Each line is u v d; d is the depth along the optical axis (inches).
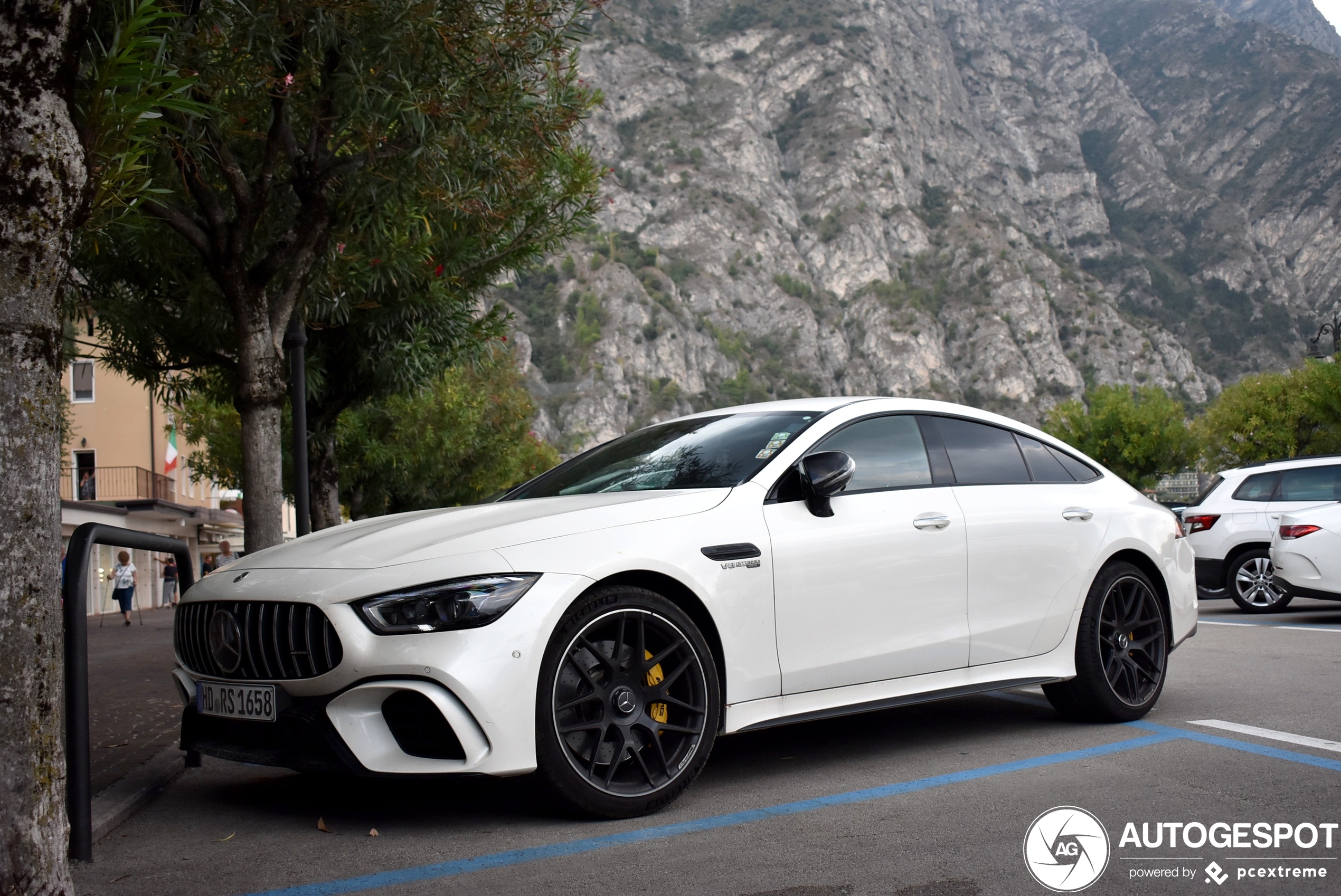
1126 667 214.4
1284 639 361.1
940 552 187.5
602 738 147.0
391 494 949.2
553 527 152.5
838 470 169.3
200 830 155.0
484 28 284.0
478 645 138.6
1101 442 2465.6
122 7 221.9
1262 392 1800.0
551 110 309.1
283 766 143.9
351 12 265.4
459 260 410.9
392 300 417.1
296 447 342.6
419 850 138.1
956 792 161.6
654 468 186.7
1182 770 171.3
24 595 92.5
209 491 1806.1
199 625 158.6
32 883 90.8
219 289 351.3
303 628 143.3
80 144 99.3
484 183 316.2
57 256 96.4
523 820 149.9
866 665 175.8
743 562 163.3
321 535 176.4
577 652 146.6
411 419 863.7
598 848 135.9
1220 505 499.2
